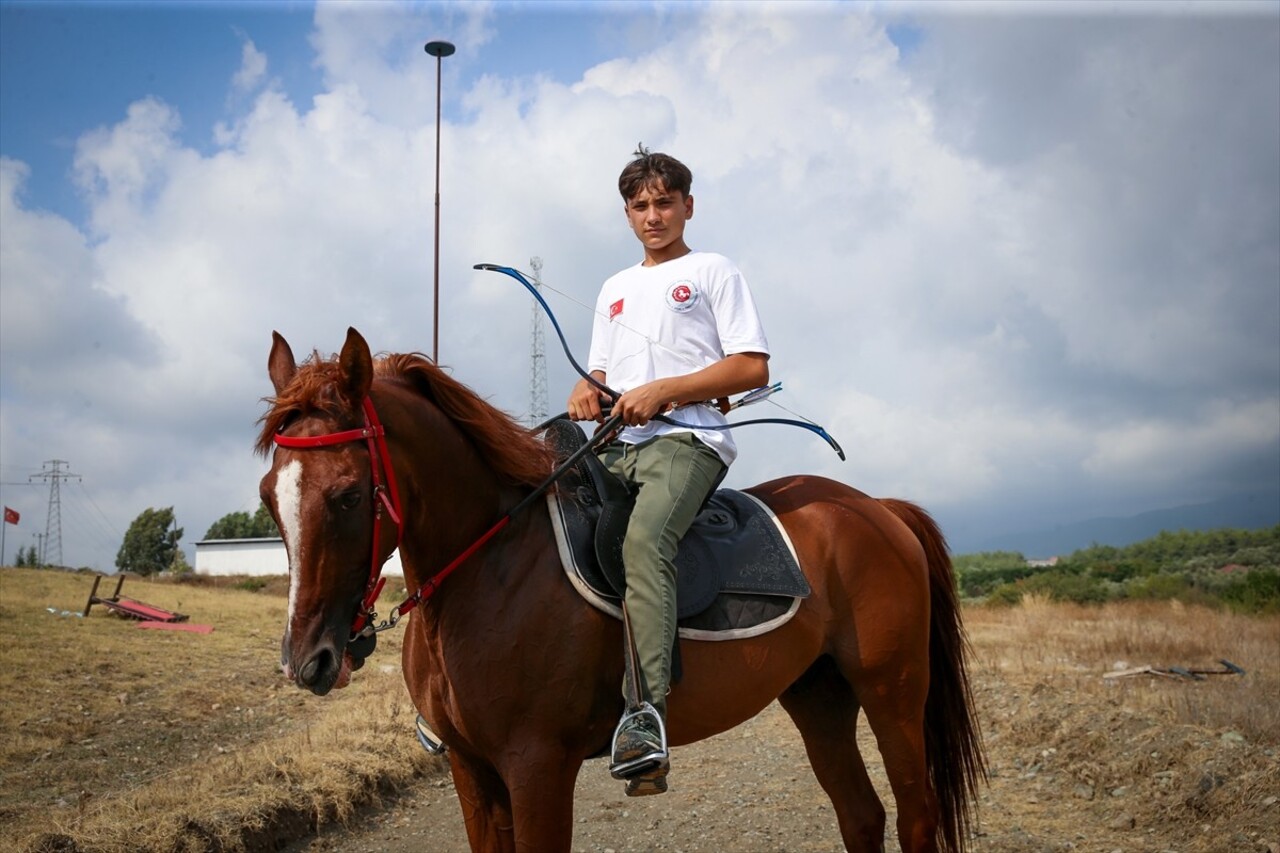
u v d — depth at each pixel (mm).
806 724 3389
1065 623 15023
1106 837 4352
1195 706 5953
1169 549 31453
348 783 5133
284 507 2225
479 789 2725
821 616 3104
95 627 11766
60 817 4543
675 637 2660
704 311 2982
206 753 6461
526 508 2705
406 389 2582
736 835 4715
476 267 2840
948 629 3598
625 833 4820
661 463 2783
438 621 2586
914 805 3248
